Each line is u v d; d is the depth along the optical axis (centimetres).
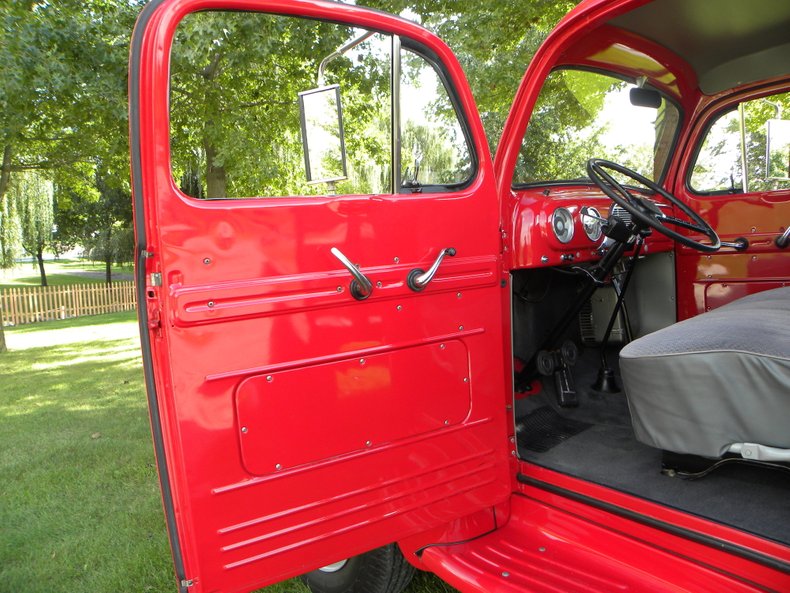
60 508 344
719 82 289
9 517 334
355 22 172
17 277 3444
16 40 534
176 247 145
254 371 155
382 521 178
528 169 246
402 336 179
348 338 169
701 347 169
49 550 298
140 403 577
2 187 966
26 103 606
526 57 385
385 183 182
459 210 190
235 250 151
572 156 264
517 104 215
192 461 149
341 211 166
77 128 749
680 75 281
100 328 1275
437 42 189
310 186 175
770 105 283
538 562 190
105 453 433
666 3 218
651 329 317
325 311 165
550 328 284
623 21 229
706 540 165
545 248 228
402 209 177
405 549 201
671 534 173
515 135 218
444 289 187
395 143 181
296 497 163
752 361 160
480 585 179
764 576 156
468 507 196
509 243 227
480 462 198
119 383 670
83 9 607
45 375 742
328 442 167
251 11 158
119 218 2350
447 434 190
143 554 289
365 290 166
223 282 150
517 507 213
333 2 169
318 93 161
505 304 212
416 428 183
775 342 161
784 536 161
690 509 179
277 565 162
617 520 186
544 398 279
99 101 564
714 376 166
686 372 170
